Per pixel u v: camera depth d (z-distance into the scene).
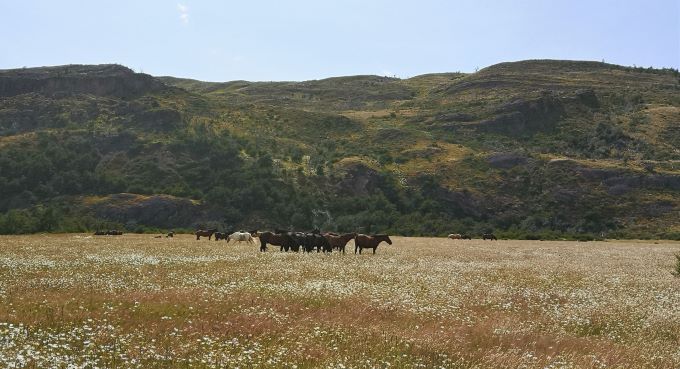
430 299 19.62
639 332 16.34
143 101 165.75
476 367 11.51
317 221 108.62
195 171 123.00
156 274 24.02
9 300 16.25
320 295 19.53
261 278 23.77
